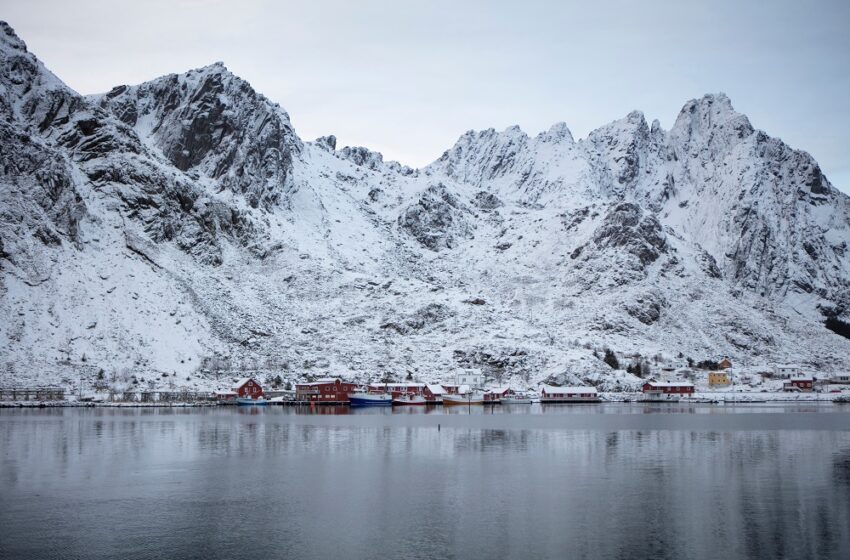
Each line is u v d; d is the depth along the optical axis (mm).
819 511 74188
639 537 65938
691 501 78812
